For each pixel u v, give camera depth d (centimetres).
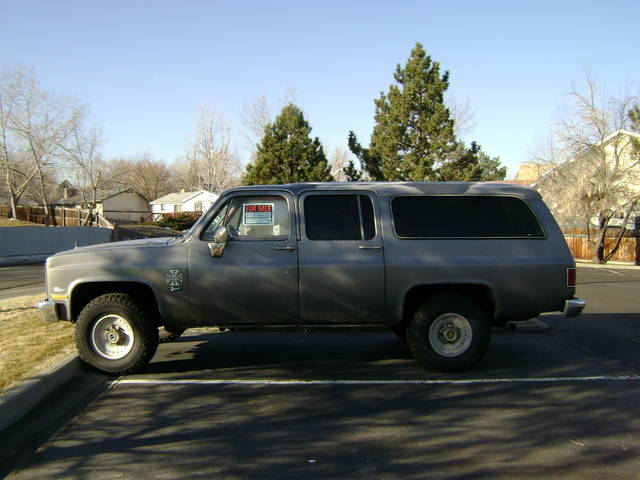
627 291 1468
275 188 617
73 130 3719
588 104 2625
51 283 597
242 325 605
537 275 607
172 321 599
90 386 569
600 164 2603
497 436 442
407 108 2728
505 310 610
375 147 2855
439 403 521
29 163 3916
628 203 2566
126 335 599
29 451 413
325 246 600
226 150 4106
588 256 2988
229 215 611
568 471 381
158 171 8394
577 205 2675
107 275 590
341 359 683
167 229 4175
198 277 590
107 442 430
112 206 6600
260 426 463
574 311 610
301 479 370
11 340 683
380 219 610
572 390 562
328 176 2916
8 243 2473
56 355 616
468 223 618
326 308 600
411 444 426
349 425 466
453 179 2664
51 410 498
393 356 698
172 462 395
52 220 3750
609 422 473
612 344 775
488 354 714
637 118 2553
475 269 600
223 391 556
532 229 623
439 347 613
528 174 3869
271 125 2953
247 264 592
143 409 503
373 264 596
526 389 565
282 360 678
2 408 457
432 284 604
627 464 391
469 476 374
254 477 372
